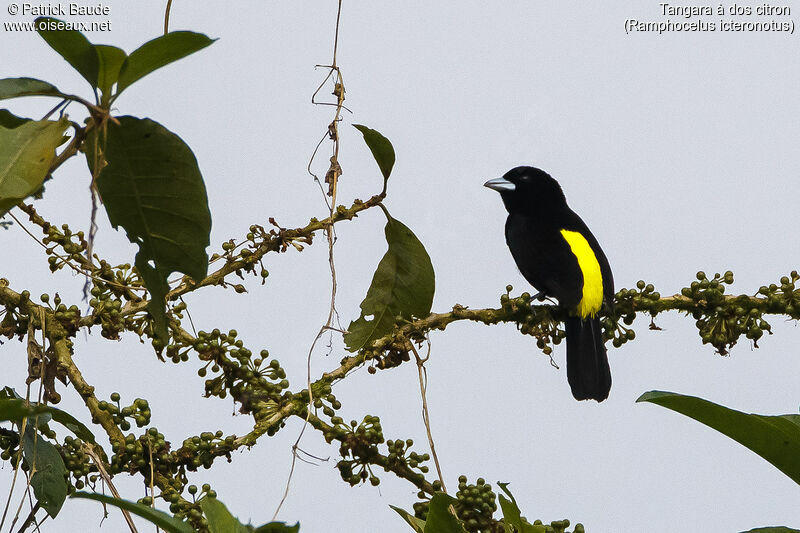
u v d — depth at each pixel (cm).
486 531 674
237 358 736
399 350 833
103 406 682
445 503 608
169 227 649
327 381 775
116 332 752
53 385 711
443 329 895
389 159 788
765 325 906
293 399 732
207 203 638
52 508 644
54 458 659
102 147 586
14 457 659
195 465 675
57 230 769
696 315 938
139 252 665
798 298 895
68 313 744
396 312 873
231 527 519
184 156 615
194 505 637
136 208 639
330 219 768
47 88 546
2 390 680
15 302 736
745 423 636
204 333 743
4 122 618
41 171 536
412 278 868
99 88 559
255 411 725
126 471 666
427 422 754
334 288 752
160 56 552
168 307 770
